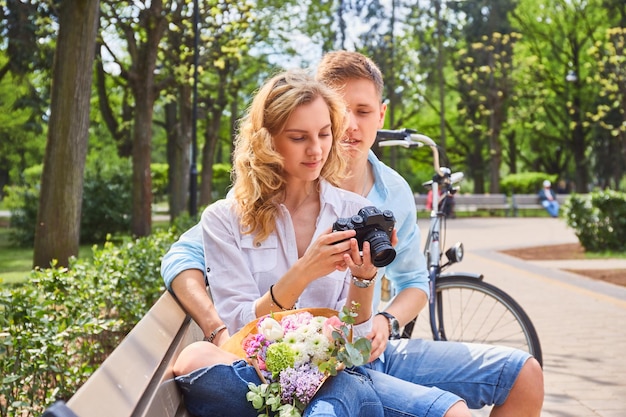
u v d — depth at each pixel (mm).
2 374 3861
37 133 27406
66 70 9336
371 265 2221
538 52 44469
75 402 1207
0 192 40406
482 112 40531
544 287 10898
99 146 32125
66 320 4570
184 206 23344
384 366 2625
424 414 2184
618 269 12945
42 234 9438
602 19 42031
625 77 30062
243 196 2525
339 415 1978
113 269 6098
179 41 18047
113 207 21781
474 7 41281
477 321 5043
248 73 26891
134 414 1417
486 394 2500
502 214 37312
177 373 2051
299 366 2029
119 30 18141
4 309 4152
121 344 1708
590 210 16578
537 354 4543
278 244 2553
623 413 4809
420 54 41812
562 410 4887
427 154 49594
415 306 2896
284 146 2469
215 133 28281
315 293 2518
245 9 17547
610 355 6496
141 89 17062
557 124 47469
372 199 3104
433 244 4891
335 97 2516
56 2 14633
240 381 2018
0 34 21000
